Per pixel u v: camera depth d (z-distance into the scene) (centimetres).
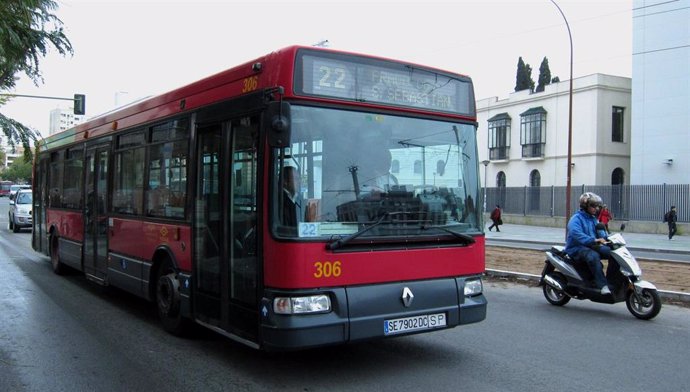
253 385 517
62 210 1142
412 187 552
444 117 586
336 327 489
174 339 684
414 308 534
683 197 2975
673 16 3328
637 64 3506
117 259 855
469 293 582
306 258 482
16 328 732
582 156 3969
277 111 475
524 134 4447
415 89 568
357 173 519
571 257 864
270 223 491
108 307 872
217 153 593
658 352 632
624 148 3969
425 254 548
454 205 583
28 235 2308
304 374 549
